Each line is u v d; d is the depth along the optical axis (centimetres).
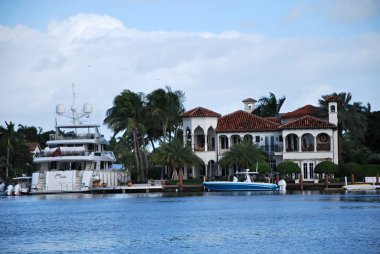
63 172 14725
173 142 15075
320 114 16775
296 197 12762
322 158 15750
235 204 11312
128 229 8156
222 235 7450
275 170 16212
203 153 16375
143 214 9944
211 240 7106
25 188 15500
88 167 15100
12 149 19438
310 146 16088
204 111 16588
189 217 9350
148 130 17912
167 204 11669
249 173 14475
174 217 9400
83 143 15225
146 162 17062
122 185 16075
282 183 14450
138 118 17062
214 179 15712
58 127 15525
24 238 7544
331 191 14450
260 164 14975
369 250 6284
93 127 15612
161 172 16838
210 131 16725
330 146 15800
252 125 16462
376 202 11212
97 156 15138
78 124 15512
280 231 7662
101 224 8762
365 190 14225
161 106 16862
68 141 15200
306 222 8431
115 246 6844
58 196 14662
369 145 18788
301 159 15825
